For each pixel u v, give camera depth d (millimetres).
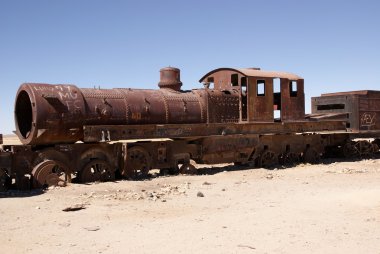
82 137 15555
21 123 15586
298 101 21719
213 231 8672
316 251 7344
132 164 16484
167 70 18984
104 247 7703
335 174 17891
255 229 8773
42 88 14930
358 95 24672
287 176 17531
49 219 9844
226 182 15914
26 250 7621
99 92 16391
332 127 23359
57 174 14344
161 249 7555
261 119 20016
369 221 9164
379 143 26812
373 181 15703
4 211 10688
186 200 12242
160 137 17000
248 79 19562
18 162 14125
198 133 18078
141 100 17188
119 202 11859
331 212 10133
